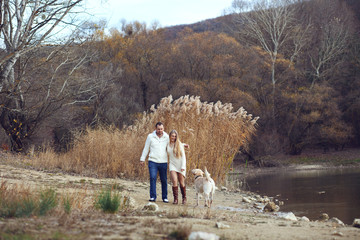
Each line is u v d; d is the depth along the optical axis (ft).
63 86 76.18
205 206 28.32
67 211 19.02
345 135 143.13
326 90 147.02
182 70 156.04
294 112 147.95
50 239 13.03
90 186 33.14
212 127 48.62
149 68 162.91
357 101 151.43
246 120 50.37
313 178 70.28
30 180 33.32
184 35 191.42
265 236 16.35
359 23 189.16
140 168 45.78
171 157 29.50
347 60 168.14
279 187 54.19
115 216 19.31
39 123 80.07
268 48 170.71
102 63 135.44
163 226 16.71
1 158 53.93
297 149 144.46
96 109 114.73
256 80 148.36
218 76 149.79
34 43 53.57
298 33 164.86
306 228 19.51
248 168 112.68
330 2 183.32
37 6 50.21
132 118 128.16
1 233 13.17
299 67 169.27
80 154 51.13
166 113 46.39
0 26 49.57
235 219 22.00
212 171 46.96
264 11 162.30
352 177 68.54
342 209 32.53
